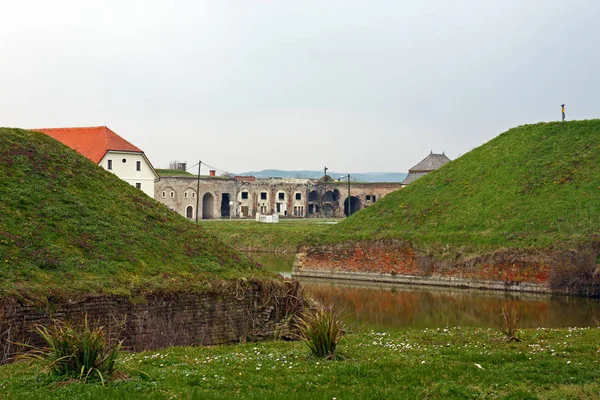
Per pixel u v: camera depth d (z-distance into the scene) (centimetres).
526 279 4819
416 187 6688
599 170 5656
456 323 3469
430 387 1563
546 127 6719
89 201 3188
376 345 2259
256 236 8312
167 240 3150
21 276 2375
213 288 2800
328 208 12200
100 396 1444
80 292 2403
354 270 5772
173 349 2189
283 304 2914
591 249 4609
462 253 5200
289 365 1802
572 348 2033
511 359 1872
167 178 10088
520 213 5428
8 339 2094
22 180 3081
